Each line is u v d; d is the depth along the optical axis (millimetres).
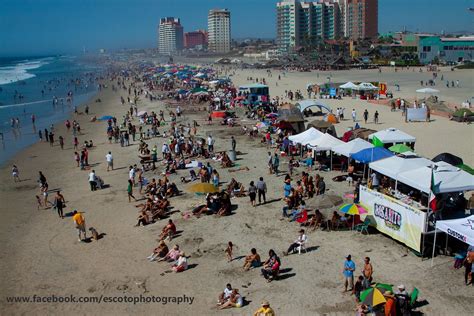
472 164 29516
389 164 21672
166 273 17484
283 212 22281
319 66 163750
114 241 20719
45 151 41625
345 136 32219
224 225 21734
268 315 13211
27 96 94062
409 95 71250
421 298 14828
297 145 34062
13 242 21203
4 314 15188
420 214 17281
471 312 13992
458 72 124875
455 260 16562
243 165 32281
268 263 16688
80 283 17062
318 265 17391
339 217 20406
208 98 71938
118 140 44219
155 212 23266
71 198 27422
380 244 18875
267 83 105438
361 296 13555
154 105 71562
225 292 15133
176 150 35812
